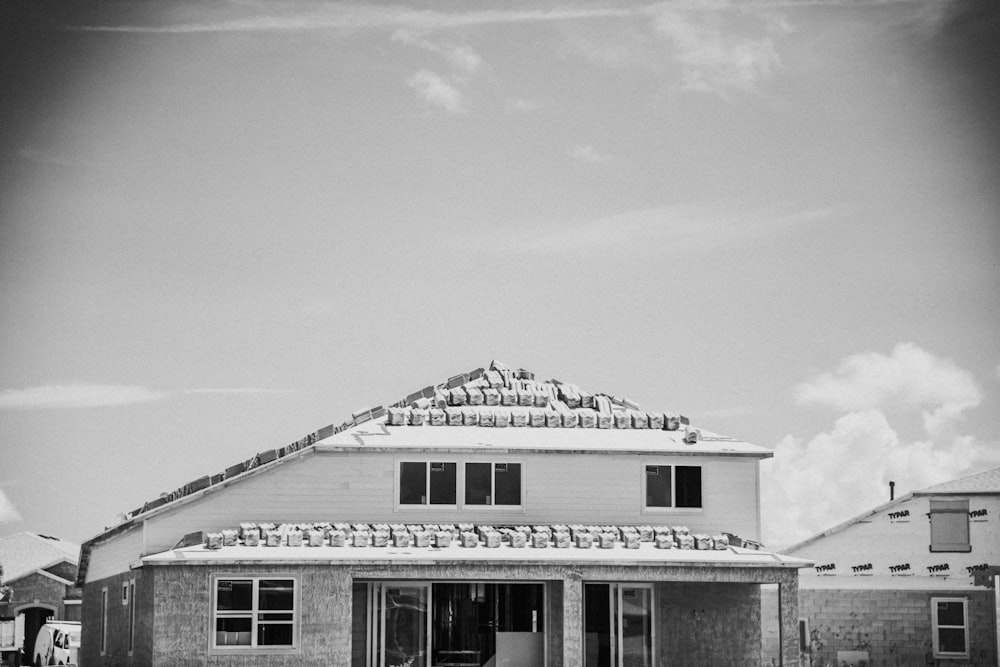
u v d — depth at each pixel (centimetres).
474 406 4356
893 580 5231
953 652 5169
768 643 5638
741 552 3922
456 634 3928
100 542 4622
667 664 3994
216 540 3716
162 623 3603
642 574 3809
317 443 4022
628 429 4309
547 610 3934
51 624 5747
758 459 4231
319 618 3669
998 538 5197
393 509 4056
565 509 4122
